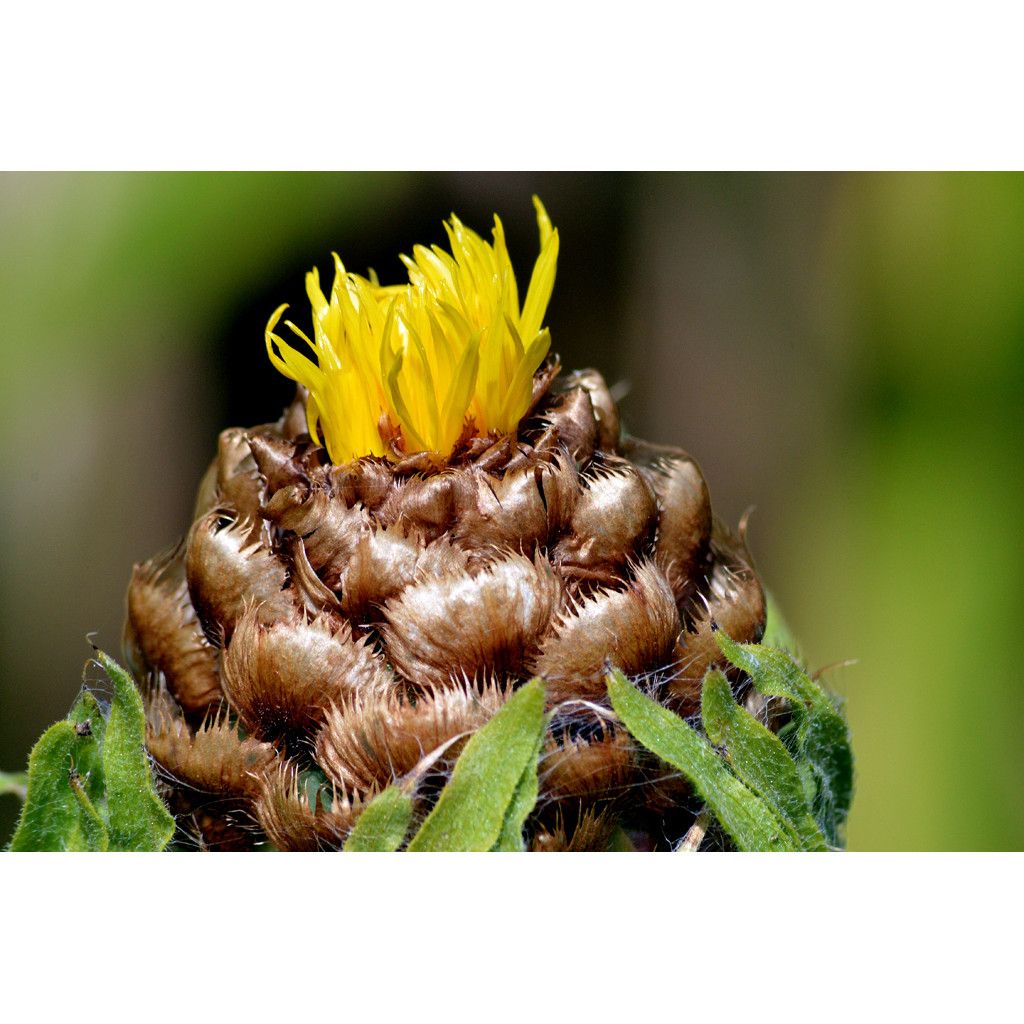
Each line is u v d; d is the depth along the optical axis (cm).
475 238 28
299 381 28
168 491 41
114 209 37
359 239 39
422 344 28
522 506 27
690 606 28
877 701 41
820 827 28
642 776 28
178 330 39
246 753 27
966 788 40
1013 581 41
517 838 27
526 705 27
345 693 27
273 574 28
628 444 29
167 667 28
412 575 27
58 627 41
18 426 40
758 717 28
